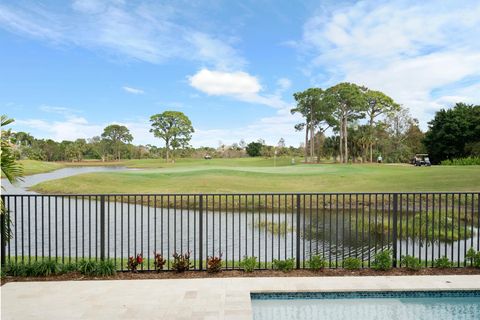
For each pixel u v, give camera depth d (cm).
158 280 524
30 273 544
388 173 2925
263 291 479
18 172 555
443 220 1424
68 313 407
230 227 1397
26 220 1562
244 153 9100
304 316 431
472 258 593
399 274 554
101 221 571
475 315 433
